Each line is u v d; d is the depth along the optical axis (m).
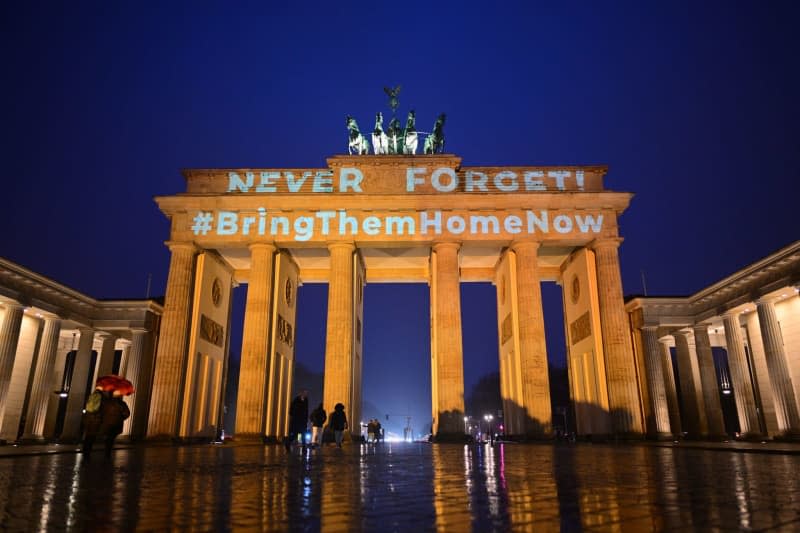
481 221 56.22
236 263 64.94
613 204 56.44
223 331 63.94
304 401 31.73
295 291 66.19
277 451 33.22
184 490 10.30
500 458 22.66
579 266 60.12
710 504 7.82
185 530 6.14
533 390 52.59
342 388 52.31
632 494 9.13
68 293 57.69
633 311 63.22
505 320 61.78
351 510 7.55
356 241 55.81
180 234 55.84
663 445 37.53
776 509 7.28
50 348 55.81
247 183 58.06
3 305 52.16
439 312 54.16
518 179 58.41
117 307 62.53
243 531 6.04
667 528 5.93
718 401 59.59
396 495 9.30
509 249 58.09
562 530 5.88
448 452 30.20
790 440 47.00
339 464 18.89
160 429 50.09
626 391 51.81
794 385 52.25
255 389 52.22
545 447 38.25
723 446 33.88
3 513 7.40
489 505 7.91
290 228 56.00
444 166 57.81
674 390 68.06
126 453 29.17
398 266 69.38
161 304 64.81
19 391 57.81
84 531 6.11
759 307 51.00
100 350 72.50
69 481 12.23
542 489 10.05
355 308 57.56
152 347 63.34
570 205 56.47
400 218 56.19
